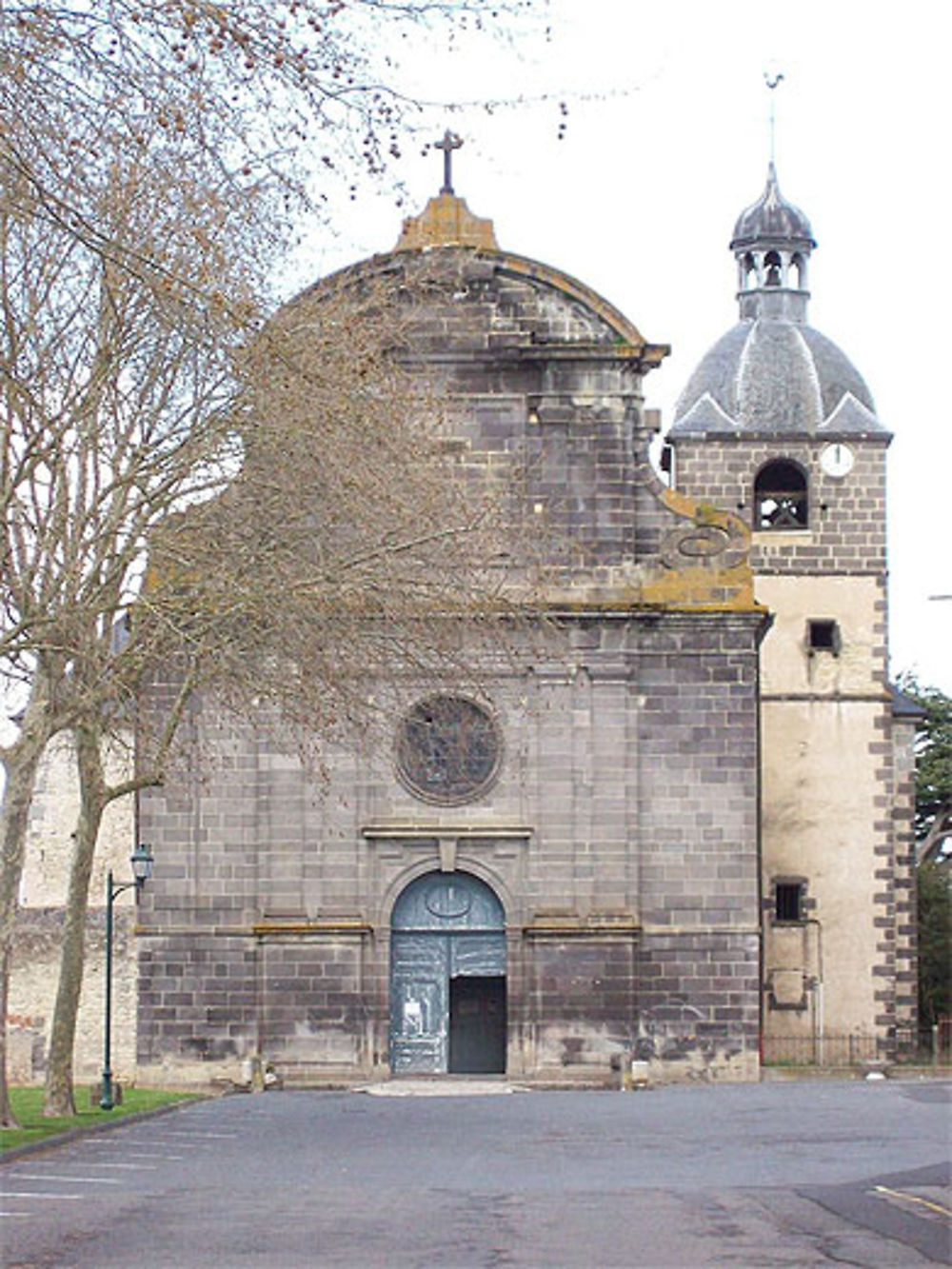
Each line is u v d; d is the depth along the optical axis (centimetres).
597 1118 4344
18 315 3684
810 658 6800
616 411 5653
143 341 3784
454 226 5756
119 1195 2892
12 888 3934
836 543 6862
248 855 5559
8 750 3934
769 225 7288
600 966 5525
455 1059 5856
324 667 3997
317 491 3844
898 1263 2191
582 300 5641
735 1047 5519
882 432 6894
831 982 6656
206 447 3784
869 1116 4312
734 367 7069
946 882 7894
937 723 8925
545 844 5569
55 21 2341
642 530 5634
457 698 5553
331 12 2269
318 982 5538
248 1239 2420
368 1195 2880
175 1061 5512
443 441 5250
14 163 2450
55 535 3788
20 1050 5775
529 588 5466
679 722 5588
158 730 5247
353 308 4381
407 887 5612
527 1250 2317
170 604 3897
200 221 3434
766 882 6681
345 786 5581
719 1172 3172
